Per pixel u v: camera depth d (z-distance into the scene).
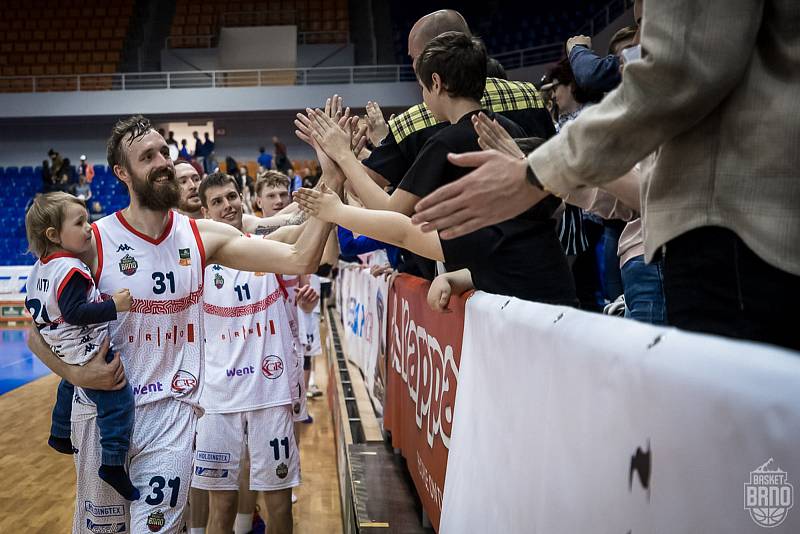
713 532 0.52
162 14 21.92
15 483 4.46
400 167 2.35
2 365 9.59
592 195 1.97
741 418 0.48
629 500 0.66
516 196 1.10
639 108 0.92
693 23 0.87
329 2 22.11
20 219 18.88
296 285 3.85
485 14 20.48
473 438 1.41
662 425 0.60
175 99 18.97
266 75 19.80
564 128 1.05
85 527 2.22
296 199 1.96
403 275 3.22
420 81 1.99
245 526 3.47
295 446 3.21
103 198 19.38
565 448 0.85
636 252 2.02
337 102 2.34
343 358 6.37
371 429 3.54
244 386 3.09
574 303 1.75
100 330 2.07
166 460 2.19
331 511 3.90
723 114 0.92
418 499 2.41
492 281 1.70
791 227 0.85
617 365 0.70
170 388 2.23
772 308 0.88
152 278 2.21
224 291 3.12
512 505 1.09
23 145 20.23
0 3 21.45
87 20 21.30
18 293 14.06
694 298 0.96
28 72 20.33
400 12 21.84
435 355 1.99
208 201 3.29
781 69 0.87
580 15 18.80
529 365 1.02
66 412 2.34
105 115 19.08
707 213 0.93
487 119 1.42
